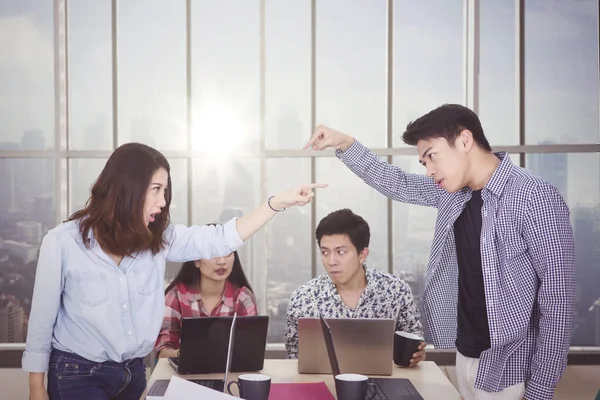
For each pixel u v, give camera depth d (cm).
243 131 449
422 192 271
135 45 446
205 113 449
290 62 448
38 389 233
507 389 230
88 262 235
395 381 256
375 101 449
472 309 243
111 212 233
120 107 447
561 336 215
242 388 218
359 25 447
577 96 444
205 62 448
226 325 263
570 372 435
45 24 443
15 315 446
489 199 230
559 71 445
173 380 200
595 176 444
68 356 236
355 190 448
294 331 322
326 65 448
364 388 215
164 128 448
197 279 332
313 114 449
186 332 259
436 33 446
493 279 225
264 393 217
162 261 251
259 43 447
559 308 216
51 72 444
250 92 448
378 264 449
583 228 445
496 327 225
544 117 445
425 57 447
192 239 256
